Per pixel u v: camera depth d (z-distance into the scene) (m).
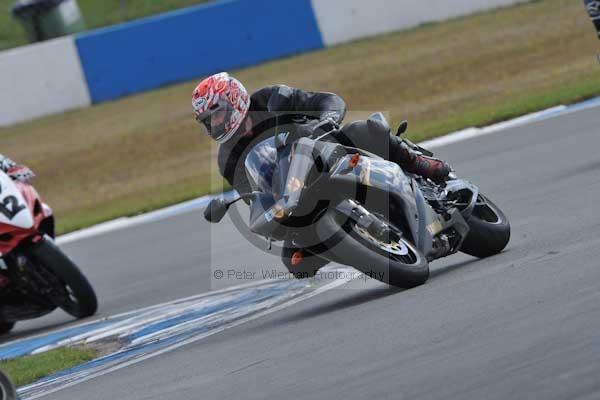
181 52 76.94
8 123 74.50
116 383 19.17
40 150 67.00
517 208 28.31
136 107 72.50
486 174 35.78
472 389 13.48
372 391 14.31
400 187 20.97
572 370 13.33
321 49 77.81
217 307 25.36
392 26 78.81
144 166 59.84
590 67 57.53
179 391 17.11
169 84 77.12
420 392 13.80
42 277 27.20
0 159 27.61
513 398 12.85
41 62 75.19
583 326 15.05
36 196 27.62
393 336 17.09
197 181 52.16
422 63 67.81
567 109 46.88
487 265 21.73
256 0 77.25
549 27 70.38
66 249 41.72
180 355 20.50
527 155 37.34
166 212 45.50
